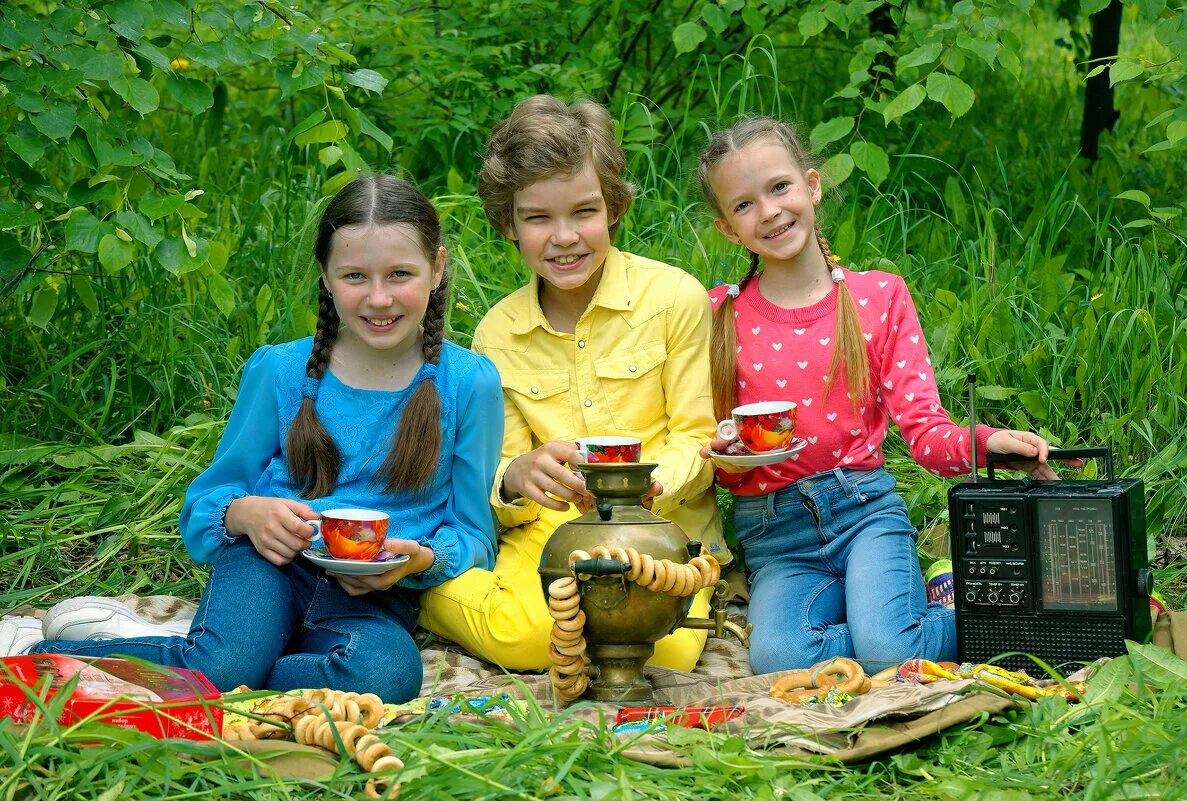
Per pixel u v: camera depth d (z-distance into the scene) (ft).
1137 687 8.05
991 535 9.21
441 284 10.28
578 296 10.91
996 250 16.69
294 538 9.34
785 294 10.96
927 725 7.80
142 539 11.79
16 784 6.63
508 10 19.53
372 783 6.92
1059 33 27.71
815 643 9.95
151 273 14.57
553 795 6.98
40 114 10.79
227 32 11.84
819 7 16.10
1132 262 14.93
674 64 21.42
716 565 8.77
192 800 6.79
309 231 14.16
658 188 18.10
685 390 10.80
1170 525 12.44
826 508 10.67
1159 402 13.28
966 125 21.31
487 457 10.34
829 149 19.60
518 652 9.91
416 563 9.55
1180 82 21.11
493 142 10.48
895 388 10.63
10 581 11.50
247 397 10.24
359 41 18.57
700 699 9.19
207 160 17.57
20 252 11.79
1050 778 7.27
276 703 7.84
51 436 13.38
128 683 7.80
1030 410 13.41
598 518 8.75
